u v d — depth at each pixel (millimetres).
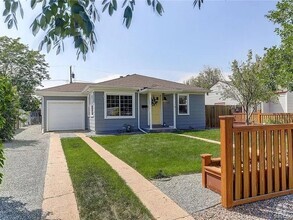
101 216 3244
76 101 17578
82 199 3859
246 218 3119
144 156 7219
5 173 5652
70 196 4008
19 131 17234
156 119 16625
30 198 4020
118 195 4012
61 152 8242
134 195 4012
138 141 10453
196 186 4461
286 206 3473
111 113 15047
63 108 17281
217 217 3170
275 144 3857
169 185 4539
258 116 14945
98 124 14656
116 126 15125
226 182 3438
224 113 19766
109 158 7141
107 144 9922
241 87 15297
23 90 29703
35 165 6508
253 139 3666
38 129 19266
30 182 4945
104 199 3844
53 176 5227
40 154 8109
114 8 1558
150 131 15031
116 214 3301
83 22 1360
